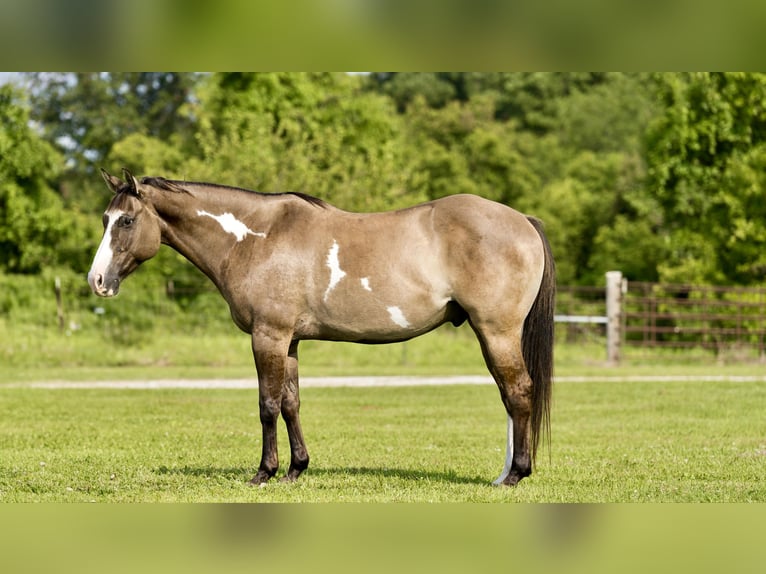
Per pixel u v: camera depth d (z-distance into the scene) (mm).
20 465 9719
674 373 23203
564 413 15031
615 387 19359
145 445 11367
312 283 8273
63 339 27562
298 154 32094
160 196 8562
